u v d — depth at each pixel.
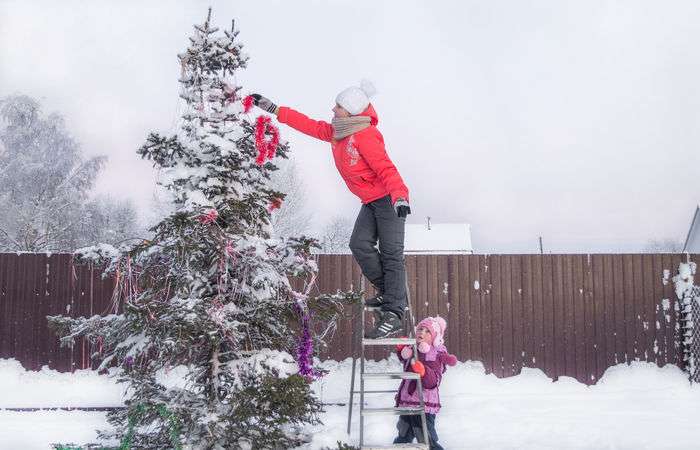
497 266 10.72
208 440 4.52
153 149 4.88
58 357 10.34
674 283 10.70
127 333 4.62
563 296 10.66
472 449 6.26
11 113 24.22
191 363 4.93
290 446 4.79
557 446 6.41
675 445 6.45
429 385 5.63
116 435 4.91
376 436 6.70
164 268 4.93
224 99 5.06
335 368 10.19
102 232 24.02
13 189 23.47
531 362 10.52
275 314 4.90
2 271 10.56
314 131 5.17
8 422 7.43
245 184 5.09
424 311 10.62
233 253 4.77
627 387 10.09
